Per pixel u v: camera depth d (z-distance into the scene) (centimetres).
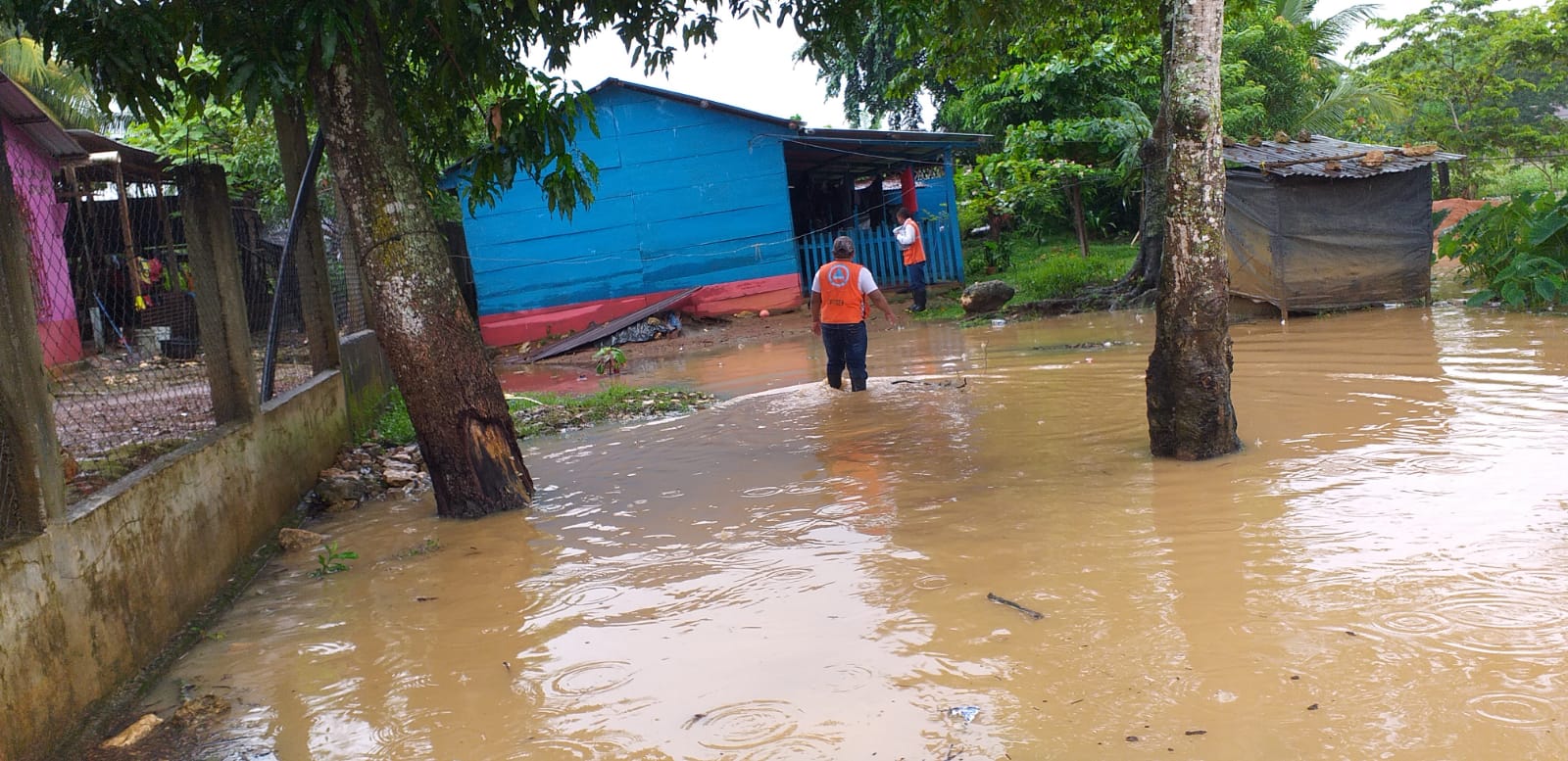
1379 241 1348
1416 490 520
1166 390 637
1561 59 3372
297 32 601
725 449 803
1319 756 286
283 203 1634
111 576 410
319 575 561
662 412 1012
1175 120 622
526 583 512
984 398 917
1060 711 325
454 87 764
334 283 1012
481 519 658
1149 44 2491
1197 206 620
